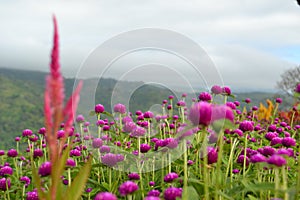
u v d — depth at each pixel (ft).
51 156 3.45
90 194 10.44
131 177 9.91
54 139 3.28
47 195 4.02
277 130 16.63
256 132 17.54
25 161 17.72
